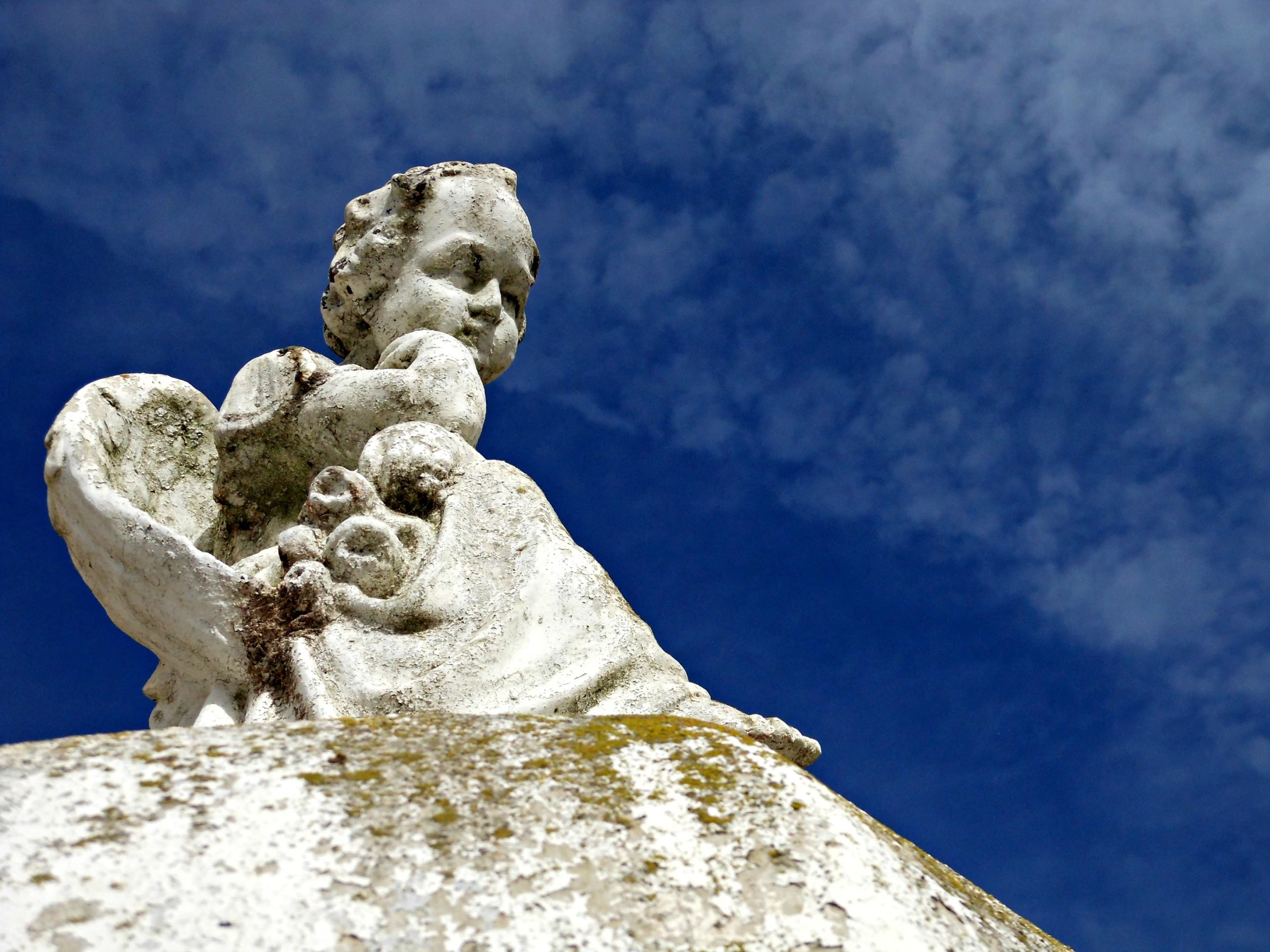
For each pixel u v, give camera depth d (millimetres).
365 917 1694
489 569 3260
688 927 1744
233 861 1736
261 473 3982
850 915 1771
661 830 1873
